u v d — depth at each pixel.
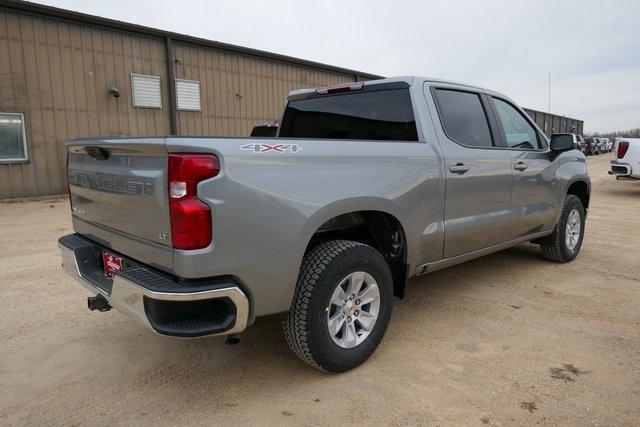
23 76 10.87
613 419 2.49
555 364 3.08
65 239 3.40
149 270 2.53
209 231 2.30
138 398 2.74
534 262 5.52
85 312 4.02
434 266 3.68
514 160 4.32
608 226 7.86
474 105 4.12
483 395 2.72
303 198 2.63
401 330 3.63
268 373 3.02
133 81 12.70
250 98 15.83
